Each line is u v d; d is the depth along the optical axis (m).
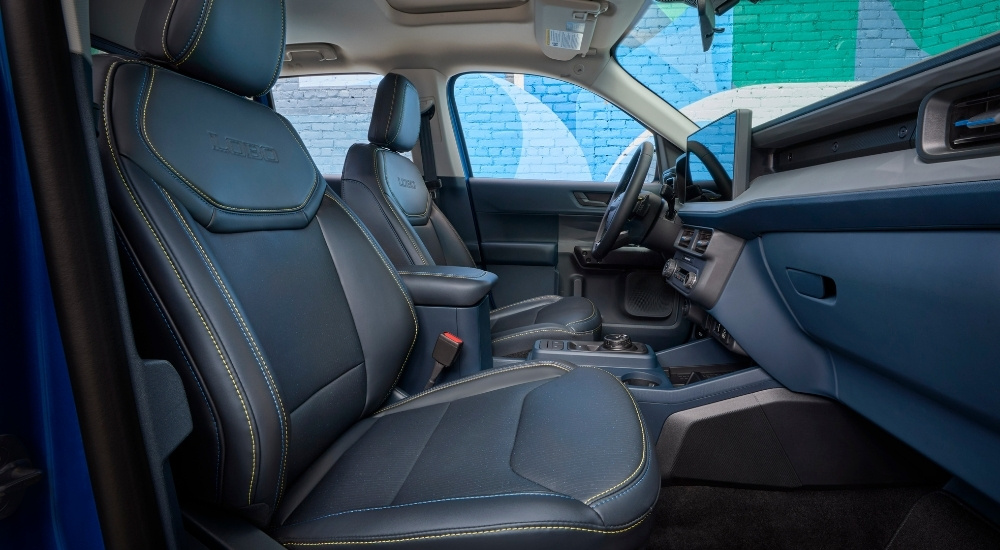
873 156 1.01
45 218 0.38
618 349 1.71
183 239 0.73
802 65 3.20
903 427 1.06
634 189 1.68
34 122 0.38
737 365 1.80
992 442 0.85
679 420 1.48
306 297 0.99
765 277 1.37
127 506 0.44
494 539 0.65
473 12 2.11
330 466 0.93
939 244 0.78
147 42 0.86
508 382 1.15
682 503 1.46
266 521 0.74
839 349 1.18
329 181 2.70
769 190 1.26
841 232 1.00
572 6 1.84
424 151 2.54
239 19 0.93
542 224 2.60
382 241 1.77
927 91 0.85
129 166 0.73
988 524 1.15
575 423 0.88
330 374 0.99
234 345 0.70
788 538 1.30
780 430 1.42
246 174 0.94
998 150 0.69
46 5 0.38
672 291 2.41
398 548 0.67
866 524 1.32
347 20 2.12
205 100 0.91
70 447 0.40
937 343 0.85
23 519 0.38
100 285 0.42
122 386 0.44
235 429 0.69
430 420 1.02
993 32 0.70
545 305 2.17
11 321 0.37
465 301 1.38
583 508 0.67
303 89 3.97
